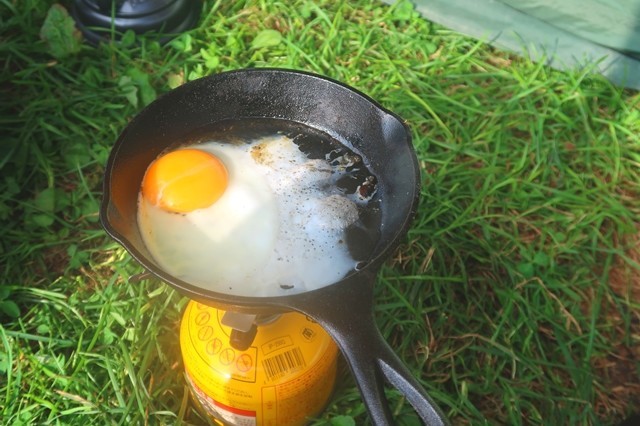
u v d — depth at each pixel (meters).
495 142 0.78
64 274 0.67
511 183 0.75
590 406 0.61
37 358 0.60
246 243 0.49
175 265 0.48
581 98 0.81
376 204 0.49
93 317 0.64
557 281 0.68
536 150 0.77
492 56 0.87
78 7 0.83
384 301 0.65
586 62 0.85
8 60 0.80
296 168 0.51
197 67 0.81
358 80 0.82
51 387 0.60
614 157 0.78
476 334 0.64
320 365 0.53
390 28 0.88
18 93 0.78
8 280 0.66
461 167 0.75
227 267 0.48
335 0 0.89
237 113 0.52
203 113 0.51
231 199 0.51
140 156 0.48
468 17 0.88
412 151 0.46
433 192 0.73
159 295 0.65
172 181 0.49
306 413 0.56
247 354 0.52
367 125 0.50
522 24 0.87
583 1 0.82
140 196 0.49
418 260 0.69
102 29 0.82
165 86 0.80
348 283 0.40
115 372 0.60
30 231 0.69
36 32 0.82
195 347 0.53
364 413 0.59
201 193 0.49
